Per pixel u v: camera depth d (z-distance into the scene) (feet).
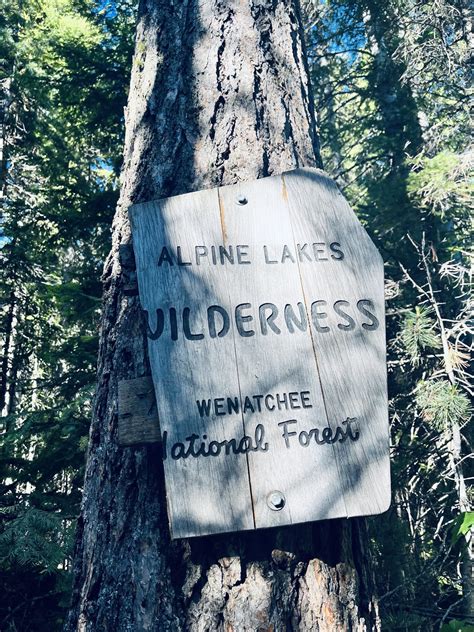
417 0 29.09
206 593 5.55
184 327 6.14
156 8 7.77
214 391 5.96
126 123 7.77
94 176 30.53
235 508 5.66
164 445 5.77
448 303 24.77
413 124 29.84
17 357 29.55
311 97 8.23
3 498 19.43
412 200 23.85
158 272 6.31
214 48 7.39
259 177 6.89
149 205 6.53
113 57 23.35
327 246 6.57
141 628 5.50
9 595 17.13
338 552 5.98
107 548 5.94
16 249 27.96
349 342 6.29
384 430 6.07
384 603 16.69
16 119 36.45
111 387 6.48
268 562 5.69
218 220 6.53
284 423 5.94
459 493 18.95
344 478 5.88
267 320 6.24
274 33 7.82
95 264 23.93
